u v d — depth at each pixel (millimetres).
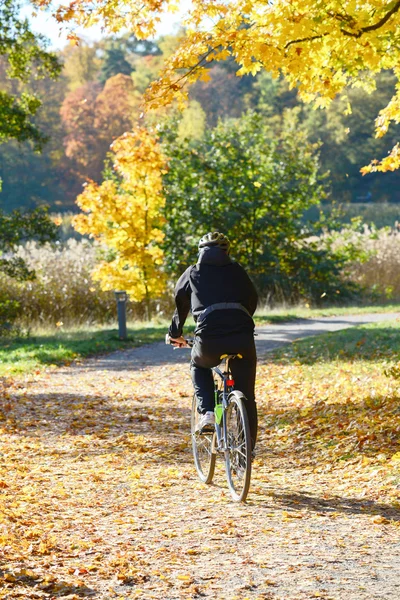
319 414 11586
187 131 93938
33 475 9000
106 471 9266
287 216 35625
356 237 36906
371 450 9188
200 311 7797
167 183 35031
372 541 6160
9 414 13062
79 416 12914
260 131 36812
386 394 11898
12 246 26766
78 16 10453
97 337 23766
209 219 33656
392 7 9484
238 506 7496
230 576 5391
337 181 90125
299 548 6027
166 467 9531
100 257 32500
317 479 8547
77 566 5602
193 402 8992
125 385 16094
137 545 6250
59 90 121812
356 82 11438
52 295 29844
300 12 9352
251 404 7891
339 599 4875
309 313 29719
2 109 26328
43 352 20547
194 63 9953
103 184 28578
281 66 9695
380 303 34375
